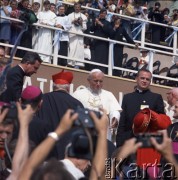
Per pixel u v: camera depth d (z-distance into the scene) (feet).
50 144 63.31
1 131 77.25
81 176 72.54
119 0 196.54
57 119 107.04
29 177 62.75
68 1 187.93
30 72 116.06
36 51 168.76
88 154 66.59
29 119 68.59
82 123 65.05
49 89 166.91
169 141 63.57
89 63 175.63
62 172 59.98
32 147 77.20
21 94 105.40
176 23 203.72
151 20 202.28
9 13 166.20
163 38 203.00
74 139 66.59
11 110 73.67
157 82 188.55
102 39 177.78
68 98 108.47
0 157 81.10
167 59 194.80
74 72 170.19
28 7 167.84
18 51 167.02
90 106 131.75
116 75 180.86
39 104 97.50
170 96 122.93
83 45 175.63
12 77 113.09
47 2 173.06
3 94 111.55
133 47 185.26
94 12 187.62
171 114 162.61
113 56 179.83
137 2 201.36
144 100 129.59
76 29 175.52
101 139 65.26
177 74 191.72
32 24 166.61
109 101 133.18
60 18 172.76
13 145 77.61
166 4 231.91
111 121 131.95
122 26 188.85
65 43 173.06
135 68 185.26
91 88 133.08
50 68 167.73
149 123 106.11
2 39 165.37
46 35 170.19
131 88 177.47
